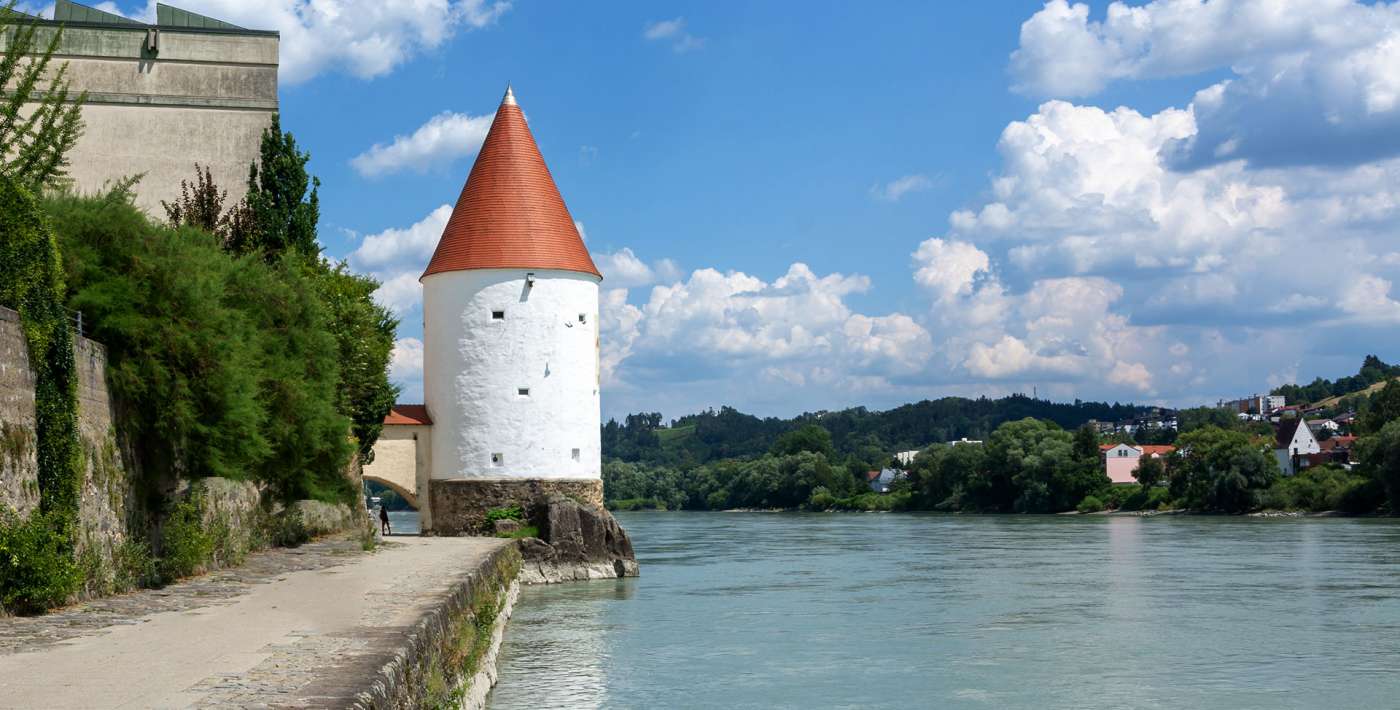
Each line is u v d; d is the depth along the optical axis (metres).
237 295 29.67
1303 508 112.38
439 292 55.28
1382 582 47.09
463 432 54.06
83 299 22.28
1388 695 25.84
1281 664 29.42
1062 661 29.97
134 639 15.80
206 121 45.44
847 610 39.91
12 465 18.16
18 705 11.04
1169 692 26.19
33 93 42.66
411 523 136.50
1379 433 109.12
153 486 24.77
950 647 32.06
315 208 44.31
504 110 56.59
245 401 25.36
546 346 54.16
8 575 18.09
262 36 46.12
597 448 55.62
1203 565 55.75
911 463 170.00
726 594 45.12
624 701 24.98
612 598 43.78
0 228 18.52
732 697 25.52
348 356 45.16
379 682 12.42
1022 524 105.50
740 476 173.12
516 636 33.91
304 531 41.34
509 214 54.78
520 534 51.75
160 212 44.62
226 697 11.38
